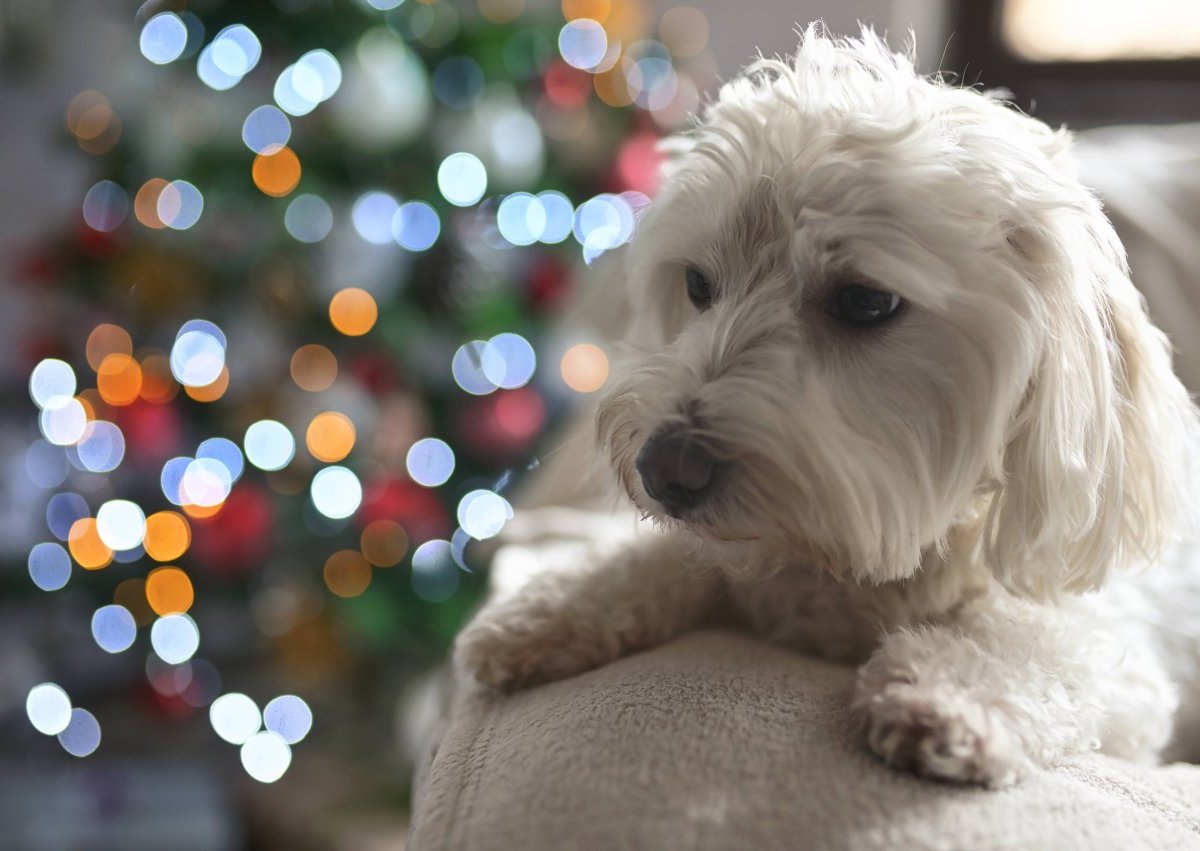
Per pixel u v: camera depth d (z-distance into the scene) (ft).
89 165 8.91
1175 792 2.85
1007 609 3.66
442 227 7.38
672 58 8.72
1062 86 9.07
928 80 3.83
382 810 7.93
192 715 9.19
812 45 3.77
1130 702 3.48
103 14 10.51
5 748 8.60
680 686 2.94
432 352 7.56
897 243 3.18
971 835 2.39
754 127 3.51
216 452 7.65
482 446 7.47
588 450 4.84
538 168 7.54
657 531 4.09
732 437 3.13
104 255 7.39
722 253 3.58
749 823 2.35
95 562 7.91
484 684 3.51
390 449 7.61
